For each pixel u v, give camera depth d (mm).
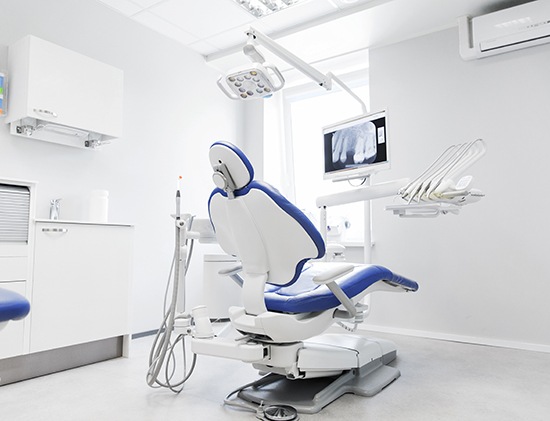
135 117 3232
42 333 2092
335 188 4203
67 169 2732
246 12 3188
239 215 1592
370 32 3363
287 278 1644
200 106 3848
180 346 2740
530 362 2410
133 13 3182
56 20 2740
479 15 3105
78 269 2268
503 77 2990
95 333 2334
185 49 3725
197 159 3768
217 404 1748
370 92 3580
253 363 1828
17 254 2012
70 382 2033
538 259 2793
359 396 1835
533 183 2842
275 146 4379
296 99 4449
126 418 1597
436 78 3266
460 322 3025
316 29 3312
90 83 2588
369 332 3303
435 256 3168
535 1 2775
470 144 2244
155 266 3299
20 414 1638
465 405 1729
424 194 1938
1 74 2373
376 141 2400
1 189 1988
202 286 3779
